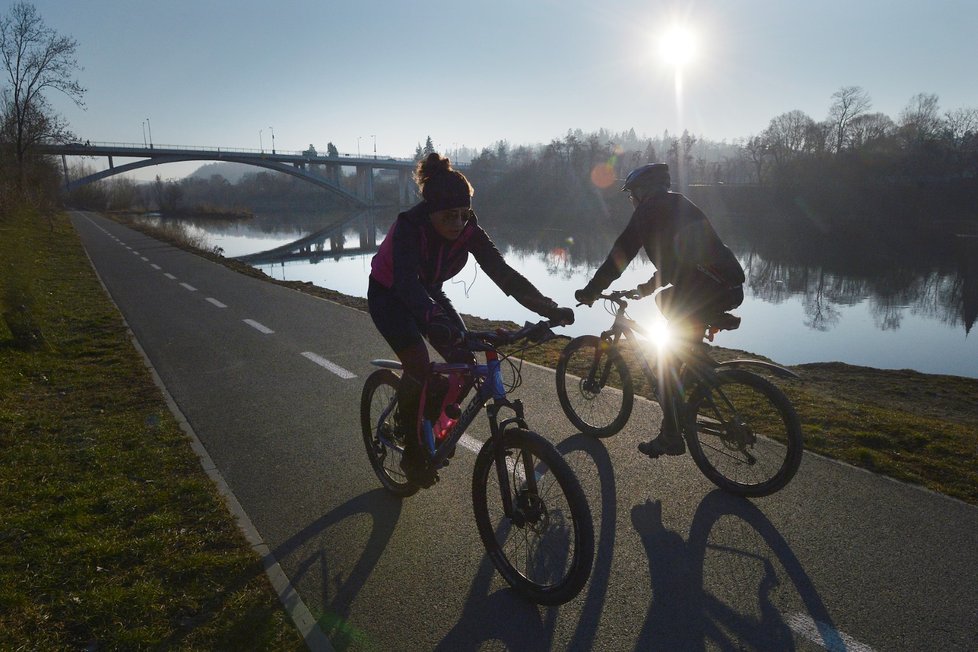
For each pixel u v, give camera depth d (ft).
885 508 10.66
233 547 9.96
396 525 10.69
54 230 95.55
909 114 273.54
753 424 11.78
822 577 8.88
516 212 236.02
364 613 8.45
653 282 12.65
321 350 23.58
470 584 9.05
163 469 12.84
